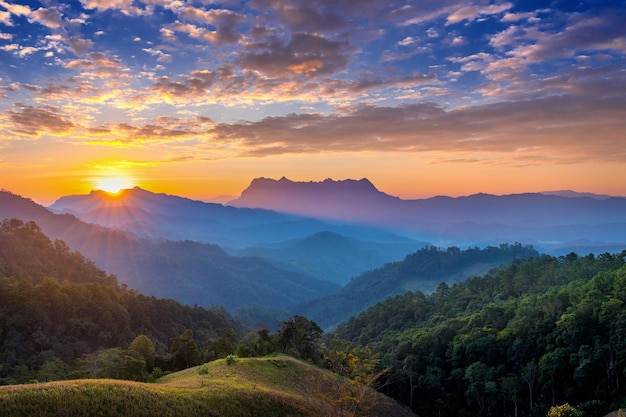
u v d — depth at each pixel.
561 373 66.06
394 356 91.81
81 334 107.19
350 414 44.53
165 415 33.19
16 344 91.75
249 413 38.91
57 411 28.81
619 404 57.56
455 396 78.56
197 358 75.44
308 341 89.94
